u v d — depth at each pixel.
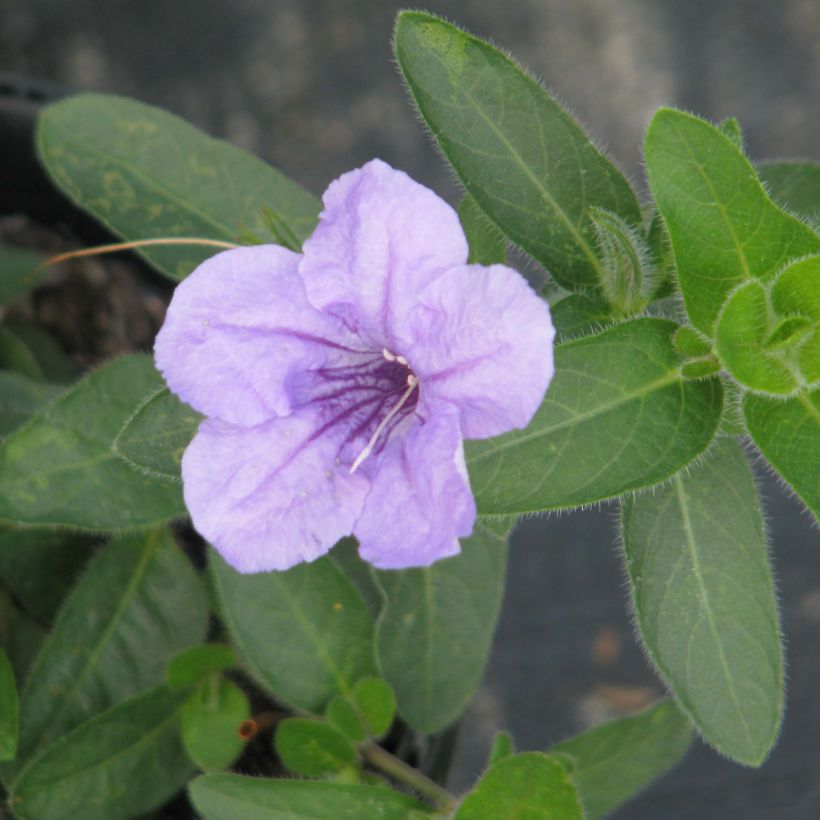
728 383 0.19
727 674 0.19
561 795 0.18
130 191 0.23
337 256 0.17
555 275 0.20
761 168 0.22
